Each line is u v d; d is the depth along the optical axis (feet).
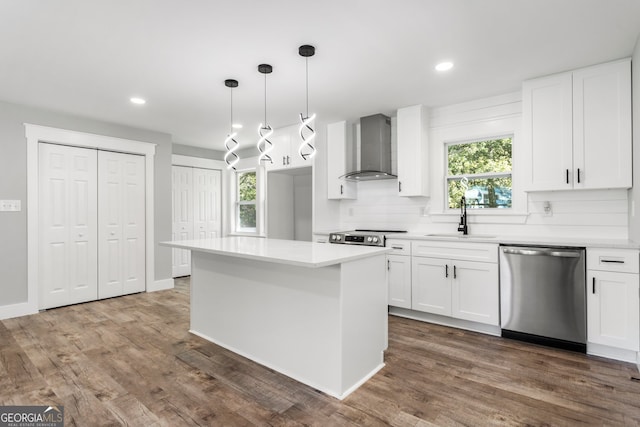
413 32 7.25
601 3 6.27
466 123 11.78
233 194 20.35
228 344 8.89
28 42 7.49
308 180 17.19
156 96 10.91
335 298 6.57
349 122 14.33
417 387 6.84
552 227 10.36
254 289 8.18
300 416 5.91
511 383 6.97
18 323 10.84
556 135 9.32
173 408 6.15
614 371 7.43
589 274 8.21
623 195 9.32
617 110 8.55
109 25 6.86
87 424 5.70
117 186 14.30
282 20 6.75
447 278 10.37
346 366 6.64
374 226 14.32
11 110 11.46
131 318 11.38
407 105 12.09
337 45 7.78
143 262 15.10
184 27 6.97
